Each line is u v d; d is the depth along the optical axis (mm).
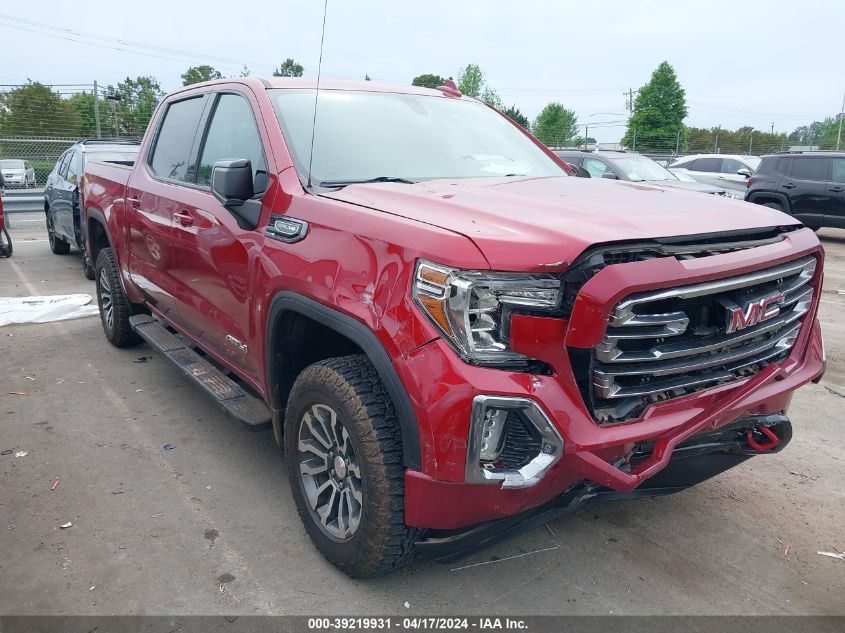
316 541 2867
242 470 3691
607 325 2137
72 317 6699
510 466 2254
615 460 2314
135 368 5258
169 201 4023
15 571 2801
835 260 11938
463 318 2180
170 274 4141
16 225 14133
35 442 3979
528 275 2176
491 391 2141
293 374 3078
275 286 2850
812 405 4836
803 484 3666
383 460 2422
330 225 2660
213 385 3662
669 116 50188
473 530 2383
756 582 2832
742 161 17688
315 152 3211
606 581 2818
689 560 2975
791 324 2852
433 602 2670
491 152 3814
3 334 6137
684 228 2414
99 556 2910
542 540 3111
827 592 2777
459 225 2357
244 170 3008
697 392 2498
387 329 2312
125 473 3635
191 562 2885
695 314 2432
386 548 2500
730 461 2975
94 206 5520
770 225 2668
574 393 2227
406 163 3410
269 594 2691
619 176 11758
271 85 3545
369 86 3932
